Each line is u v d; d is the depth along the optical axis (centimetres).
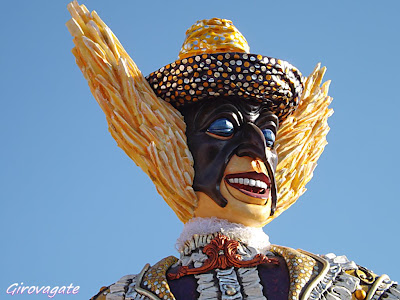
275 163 1490
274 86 1455
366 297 1337
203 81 1445
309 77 1675
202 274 1373
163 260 1435
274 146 1559
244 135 1452
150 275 1391
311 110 1644
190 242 1426
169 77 1474
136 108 1477
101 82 1487
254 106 1474
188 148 1470
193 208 1463
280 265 1383
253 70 1437
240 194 1438
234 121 1460
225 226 1430
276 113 1516
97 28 1519
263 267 1379
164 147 1462
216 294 1337
